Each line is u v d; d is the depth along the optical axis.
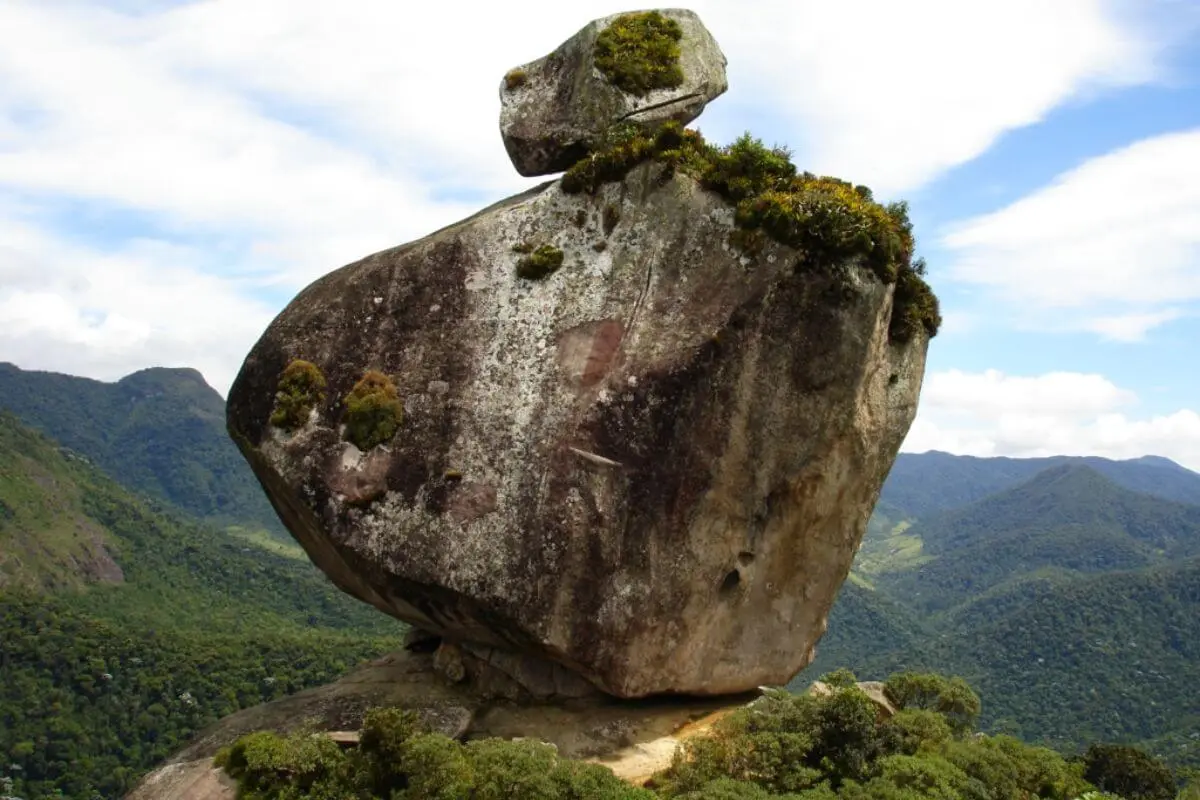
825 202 14.02
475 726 13.92
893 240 14.11
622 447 13.58
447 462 13.63
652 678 13.96
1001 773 14.02
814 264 13.90
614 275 14.68
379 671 15.70
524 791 10.85
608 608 13.35
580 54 16.64
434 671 15.40
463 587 13.14
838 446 14.27
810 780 12.46
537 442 13.68
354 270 15.24
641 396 13.70
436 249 15.16
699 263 14.31
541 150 16.52
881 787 12.17
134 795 12.46
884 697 16.81
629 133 15.64
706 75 16.59
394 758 12.02
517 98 16.92
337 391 14.07
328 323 14.56
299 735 12.64
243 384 14.30
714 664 14.61
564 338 14.35
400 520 13.38
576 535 13.28
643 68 16.19
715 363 13.72
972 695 16.77
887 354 15.05
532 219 15.41
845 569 15.58
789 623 15.28
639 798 10.97
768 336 13.81
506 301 14.72
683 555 13.81
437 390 14.08
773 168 14.80
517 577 13.14
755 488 14.09
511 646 14.21
